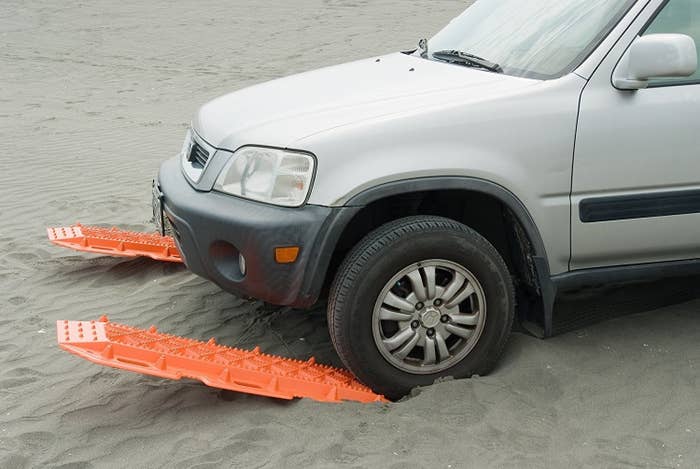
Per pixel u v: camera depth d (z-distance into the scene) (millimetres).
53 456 3473
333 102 4031
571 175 3863
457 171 3701
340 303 3703
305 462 3391
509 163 3771
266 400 3867
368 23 18078
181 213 3941
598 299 4816
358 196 3641
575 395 3857
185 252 4027
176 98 12477
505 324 3920
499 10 4824
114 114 11375
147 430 3660
